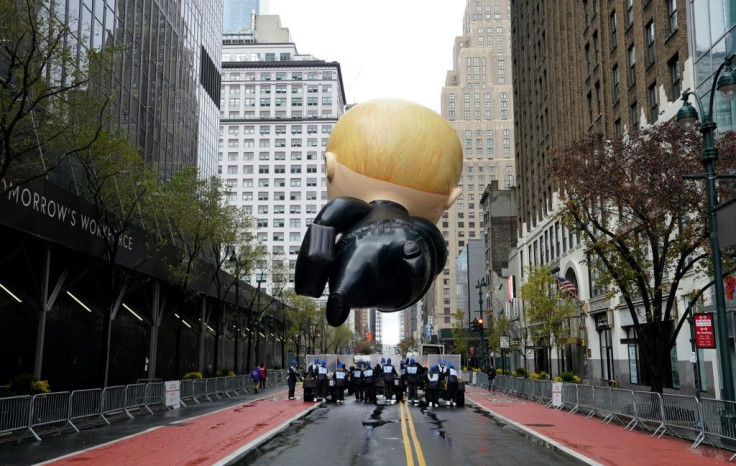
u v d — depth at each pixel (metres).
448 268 158.25
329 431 16.16
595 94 36.66
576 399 22.39
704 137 13.59
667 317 18.02
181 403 25.20
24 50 16.39
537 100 50.97
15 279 21.22
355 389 29.09
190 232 29.53
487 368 44.16
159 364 35.00
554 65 45.75
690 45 24.09
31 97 16.56
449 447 13.30
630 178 17.39
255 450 12.79
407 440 14.31
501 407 25.03
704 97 22.84
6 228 18.70
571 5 41.53
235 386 34.41
